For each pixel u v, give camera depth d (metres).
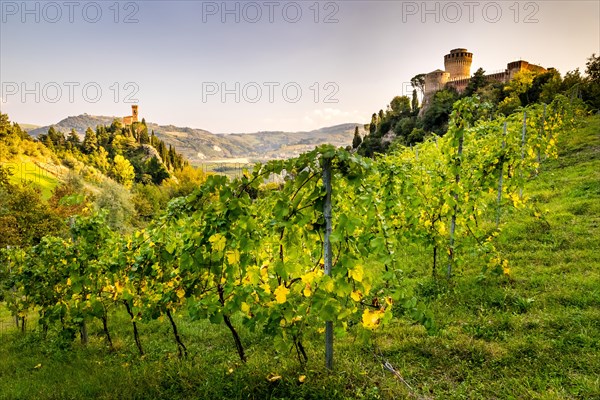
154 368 4.77
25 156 90.75
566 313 4.69
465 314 5.23
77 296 6.17
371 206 3.93
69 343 6.45
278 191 3.75
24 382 5.08
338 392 3.52
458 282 6.45
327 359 3.90
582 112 26.67
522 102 55.31
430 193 6.93
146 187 75.38
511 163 7.44
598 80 38.75
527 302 5.16
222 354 5.21
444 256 7.53
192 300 4.31
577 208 9.20
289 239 3.62
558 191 11.28
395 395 3.57
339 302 3.37
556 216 8.91
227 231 3.67
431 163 10.30
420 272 7.38
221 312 3.81
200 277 4.43
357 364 4.12
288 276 3.83
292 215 3.50
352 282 3.72
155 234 4.77
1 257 8.63
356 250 3.88
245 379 3.97
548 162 15.75
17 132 107.81
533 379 3.63
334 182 3.77
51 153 103.12
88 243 6.12
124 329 7.36
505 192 8.12
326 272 3.58
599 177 11.69
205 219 3.96
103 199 44.75
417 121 81.62
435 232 6.61
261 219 4.15
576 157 15.42
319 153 3.47
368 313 3.37
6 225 25.62
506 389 3.53
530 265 6.54
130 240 5.88
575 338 4.16
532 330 4.49
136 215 52.81
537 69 86.19
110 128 168.25
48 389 4.71
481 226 9.21
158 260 5.02
